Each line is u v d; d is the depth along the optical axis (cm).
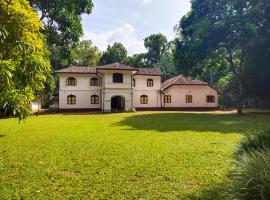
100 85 4569
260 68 3466
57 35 2688
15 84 892
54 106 5078
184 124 2281
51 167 925
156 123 2375
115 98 4606
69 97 4509
